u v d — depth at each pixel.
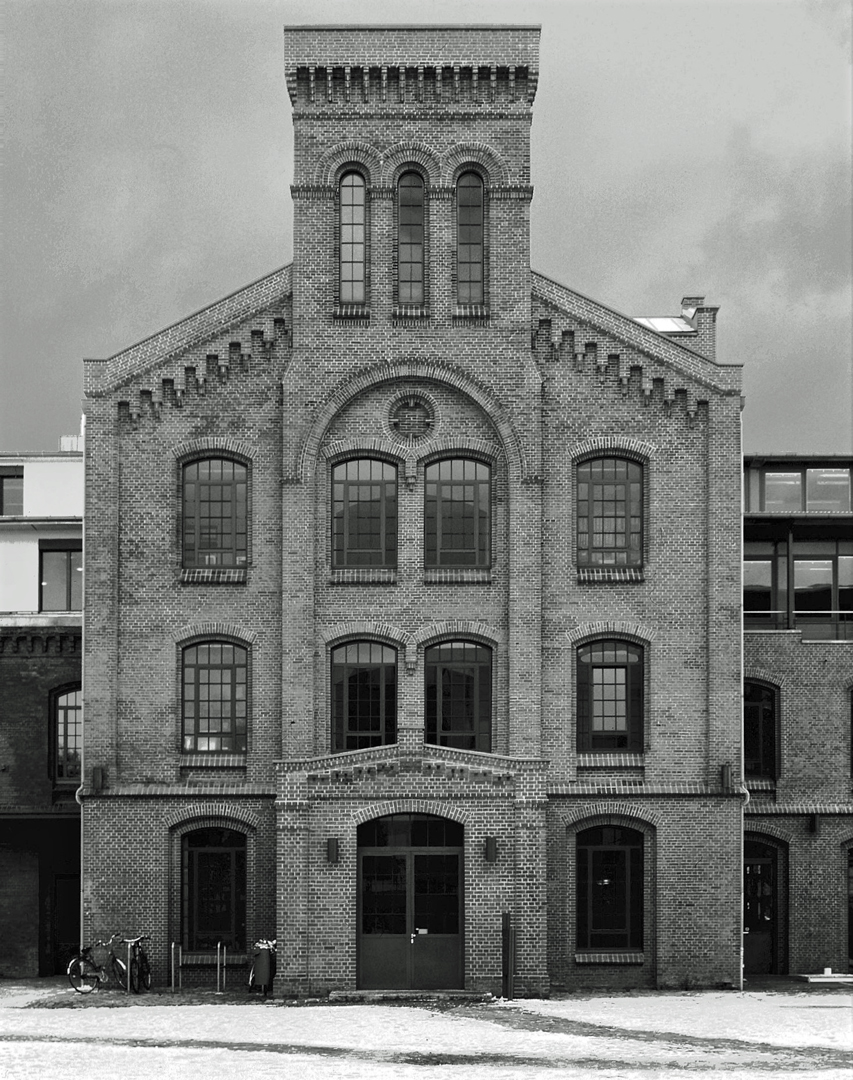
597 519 38.03
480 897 34.91
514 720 36.91
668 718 37.47
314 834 35.16
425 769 35.16
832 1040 28.14
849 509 46.50
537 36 38.06
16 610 45.91
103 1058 25.98
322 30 37.97
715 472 37.84
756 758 41.44
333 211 38.00
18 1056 26.19
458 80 38.09
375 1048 27.09
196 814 37.03
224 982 36.75
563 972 36.88
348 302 38.00
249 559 37.75
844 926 40.78
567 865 37.09
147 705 37.44
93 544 37.62
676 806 37.19
